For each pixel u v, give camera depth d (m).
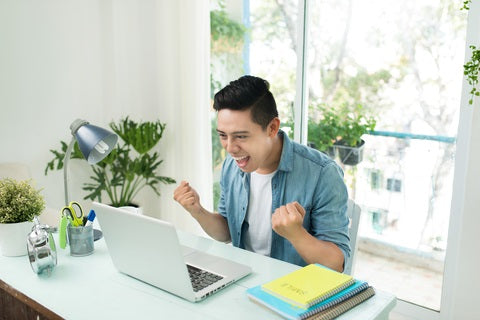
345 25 2.64
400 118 2.56
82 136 1.50
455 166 2.25
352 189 2.82
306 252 1.33
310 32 2.75
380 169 2.69
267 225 1.60
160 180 3.12
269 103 1.36
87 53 3.05
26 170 2.54
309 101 2.85
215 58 3.21
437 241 2.57
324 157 1.58
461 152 2.22
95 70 3.11
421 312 2.49
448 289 2.37
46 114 2.92
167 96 3.18
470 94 2.14
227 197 1.70
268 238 1.61
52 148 2.98
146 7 3.18
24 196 1.46
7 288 1.26
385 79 2.57
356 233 1.67
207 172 3.16
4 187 1.44
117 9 3.12
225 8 3.09
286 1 2.81
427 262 2.62
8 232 1.42
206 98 3.07
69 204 1.59
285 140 1.55
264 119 1.35
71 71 3.00
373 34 2.56
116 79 3.20
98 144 1.57
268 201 1.59
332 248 1.38
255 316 1.09
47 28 2.84
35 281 1.28
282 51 2.89
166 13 3.05
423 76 2.45
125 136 3.00
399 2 2.46
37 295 1.20
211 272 1.30
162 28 3.12
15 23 2.71
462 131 2.20
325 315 1.07
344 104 2.74
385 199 2.71
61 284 1.26
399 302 2.56
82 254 1.44
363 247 2.84
